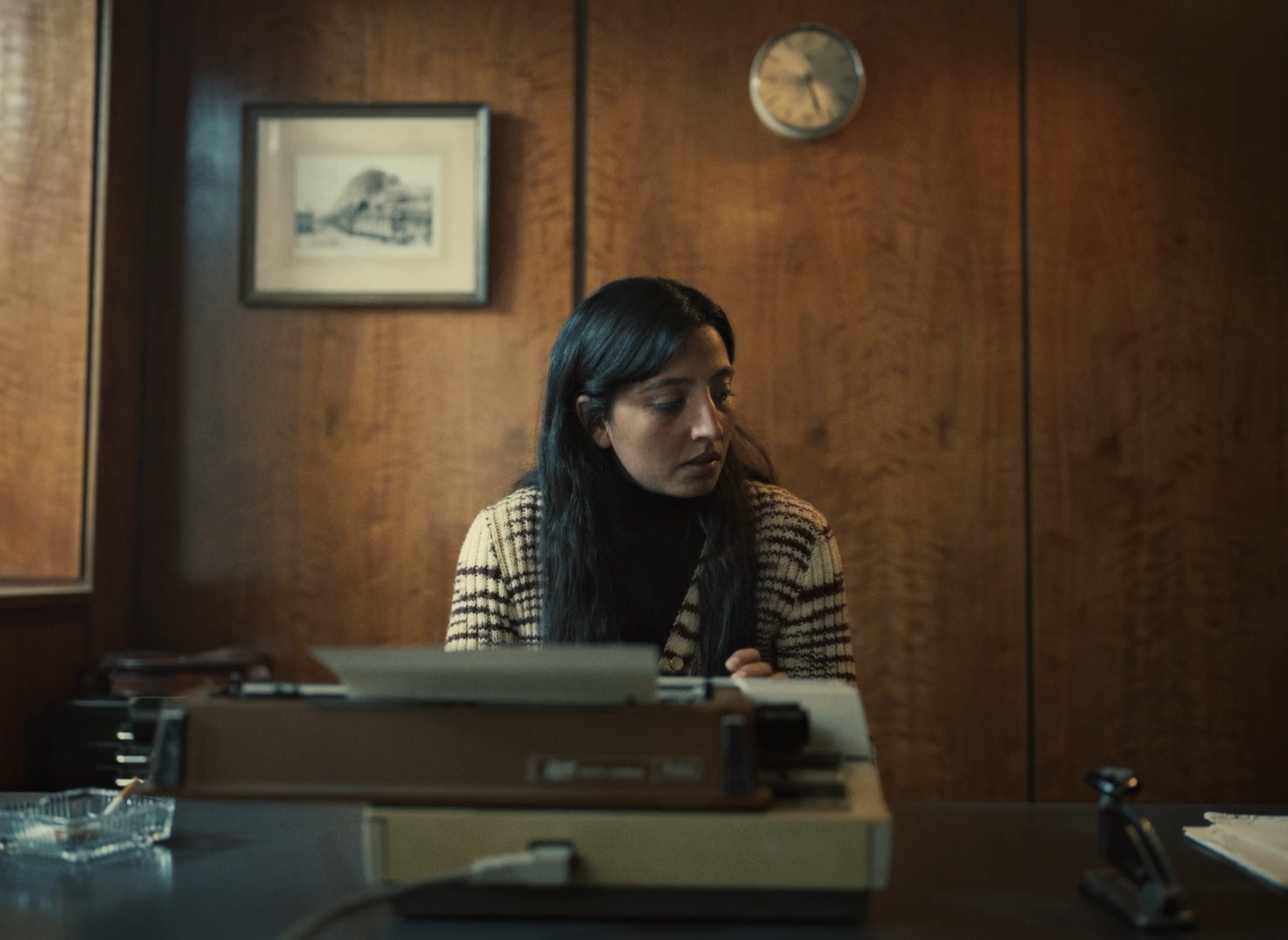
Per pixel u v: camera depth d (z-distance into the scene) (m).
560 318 2.87
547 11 2.89
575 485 1.47
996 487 2.83
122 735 2.35
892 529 2.83
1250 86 2.88
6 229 2.66
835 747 0.91
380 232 2.88
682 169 2.87
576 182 2.89
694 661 1.46
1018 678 2.81
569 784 0.77
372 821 0.77
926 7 2.89
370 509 2.87
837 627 1.54
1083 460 2.84
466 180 2.87
